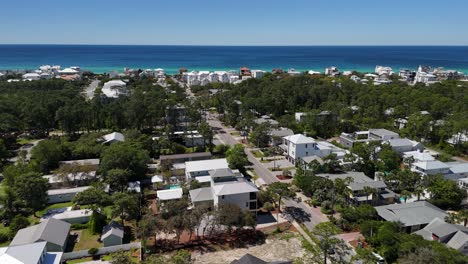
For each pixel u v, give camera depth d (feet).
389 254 151.64
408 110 415.85
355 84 545.85
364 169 260.83
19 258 135.95
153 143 308.19
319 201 214.48
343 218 192.24
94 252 162.81
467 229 166.61
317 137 368.89
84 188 230.89
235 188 196.75
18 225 181.57
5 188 212.23
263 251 168.14
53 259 147.43
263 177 263.08
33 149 276.21
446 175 240.53
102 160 250.98
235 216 173.99
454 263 130.00
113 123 374.43
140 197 221.05
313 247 168.45
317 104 479.41
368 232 170.91
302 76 611.88
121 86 554.46
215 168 249.96
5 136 339.36
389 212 186.50
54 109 370.12
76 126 352.90
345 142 334.85
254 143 347.56
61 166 253.24
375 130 340.18
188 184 231.50
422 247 140.97
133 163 244.83
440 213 185.37
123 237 178.70
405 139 309.22
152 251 167.02
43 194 207.72
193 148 327.06
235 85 611.88
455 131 317.42
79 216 192.75
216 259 161.48
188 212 179.11
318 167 255.50
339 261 151.12
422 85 556.51
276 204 217.15
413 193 216.54
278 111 452.35
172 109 383.04
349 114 405.80
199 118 387.55
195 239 179.22
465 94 454.81
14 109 364.79
